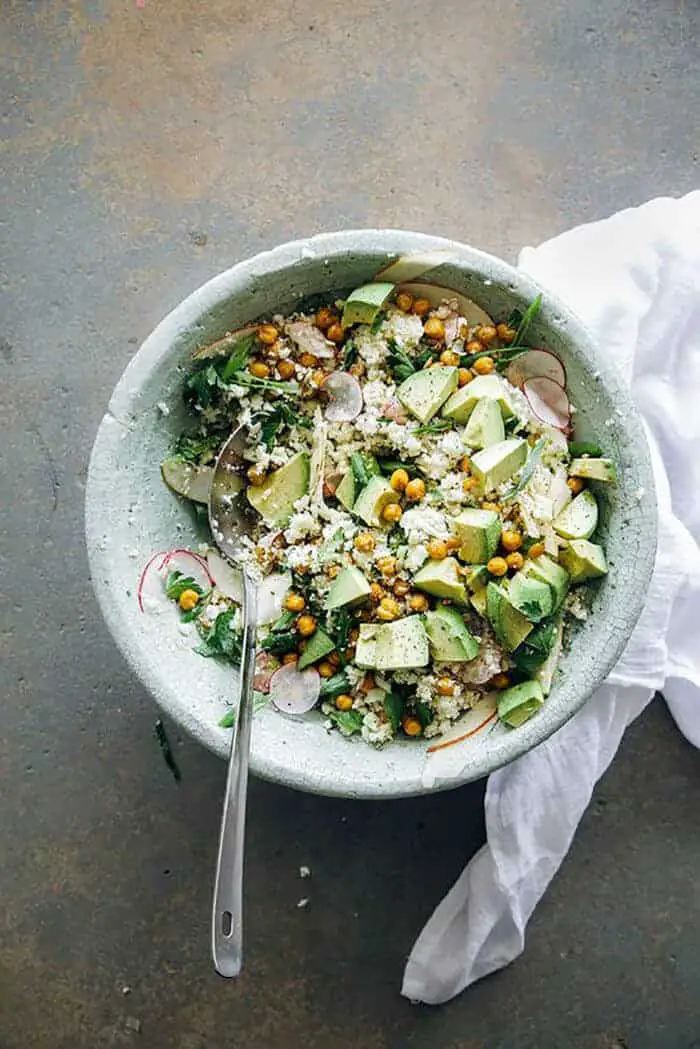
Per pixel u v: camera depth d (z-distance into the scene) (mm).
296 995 890
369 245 740
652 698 900
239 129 897
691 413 867
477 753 732
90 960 890
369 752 757
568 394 758
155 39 902
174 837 892
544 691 744
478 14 904
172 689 741
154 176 897
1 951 892
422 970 877
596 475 748
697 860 896
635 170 901
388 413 752
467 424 747
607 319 850
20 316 897
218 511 773
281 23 902
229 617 769
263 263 741
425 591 743
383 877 894
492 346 771
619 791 898
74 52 903
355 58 902
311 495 758
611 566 747
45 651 894
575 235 863
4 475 895
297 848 896
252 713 742
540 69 904
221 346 761
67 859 894
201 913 891
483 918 869
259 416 765
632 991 891
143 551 762
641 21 906
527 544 746
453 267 744
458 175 897
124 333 894
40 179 899
